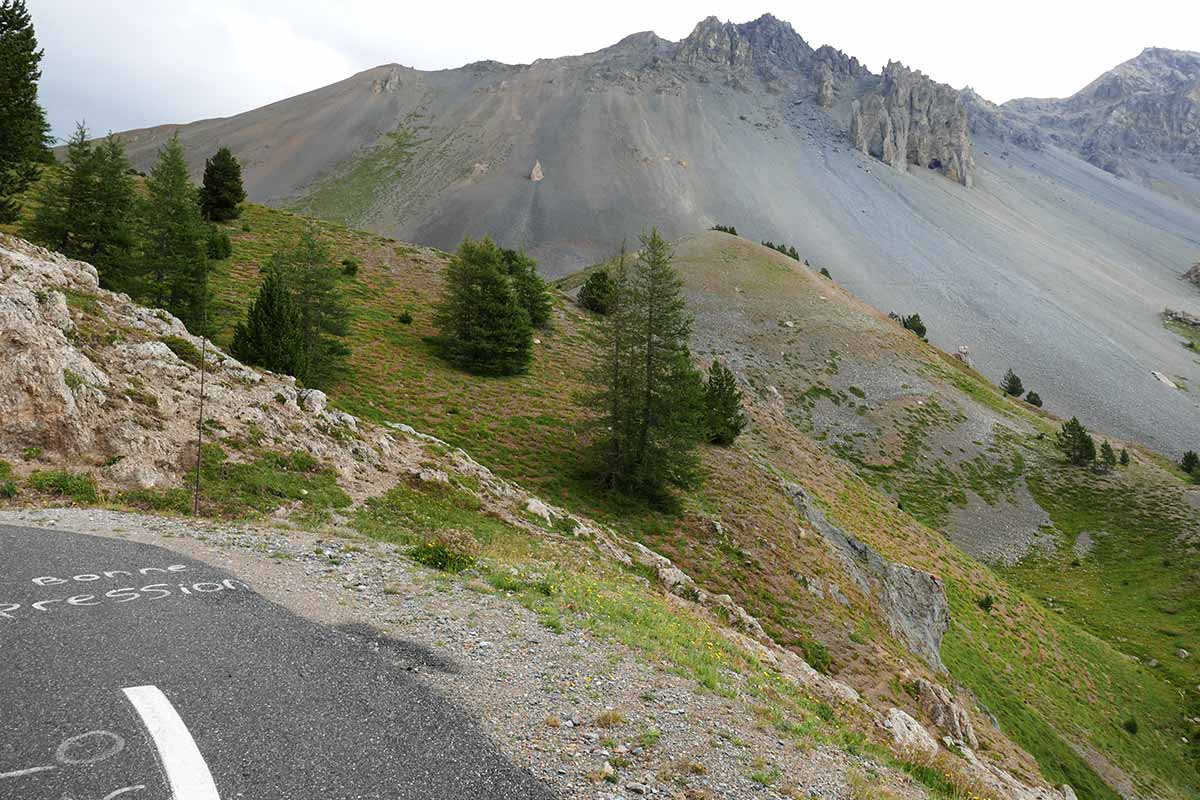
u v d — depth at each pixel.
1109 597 68.69
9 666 6.92
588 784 6.41
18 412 16.16
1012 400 120.06
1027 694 38.53
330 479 21.36
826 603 32.69
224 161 72.25
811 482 54.38
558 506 33.22
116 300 24.12
